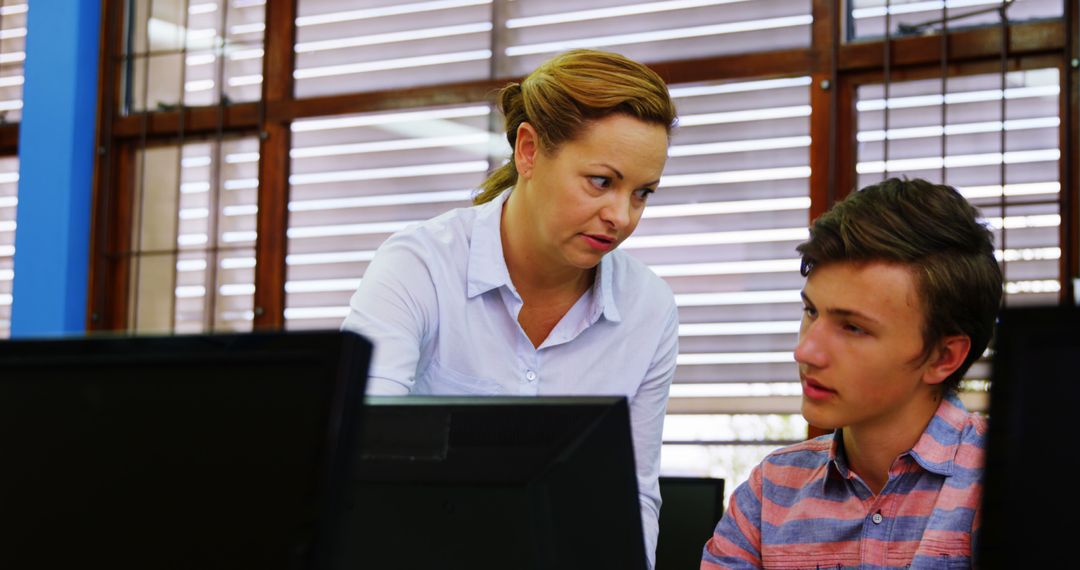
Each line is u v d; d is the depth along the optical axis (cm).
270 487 69
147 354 74
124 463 73
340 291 416
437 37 408
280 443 69
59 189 446
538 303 162
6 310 474
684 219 372
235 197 434
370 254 413
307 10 428
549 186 145
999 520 65
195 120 439
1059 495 64
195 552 70
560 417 101
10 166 478
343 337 69
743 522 128
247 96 434
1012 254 333
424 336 159
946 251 104
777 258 360
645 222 377
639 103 139
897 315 104
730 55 369
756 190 364
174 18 447
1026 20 336
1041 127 333
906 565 113
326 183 421
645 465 166
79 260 446
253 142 433
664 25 379
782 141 362
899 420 112
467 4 405
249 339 71
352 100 416
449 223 164
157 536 71
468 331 160
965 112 342
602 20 387
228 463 70
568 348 163
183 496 71
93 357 75
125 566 72
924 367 107
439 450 102
